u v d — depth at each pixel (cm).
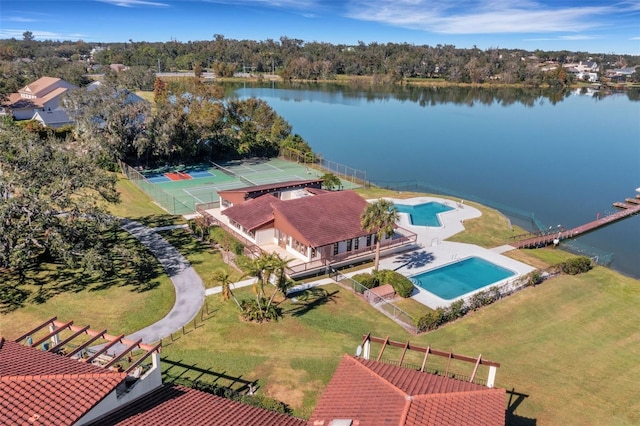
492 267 4634
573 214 6806
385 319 3541
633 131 13525
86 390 1714
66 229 3759
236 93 19338
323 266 4231
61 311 3378
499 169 9244
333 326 3359
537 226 6109
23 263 3675
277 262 3347
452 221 5847
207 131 8488
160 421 1812
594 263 4831
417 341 3238
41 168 3788
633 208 6931
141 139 7438
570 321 3606
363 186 7381
